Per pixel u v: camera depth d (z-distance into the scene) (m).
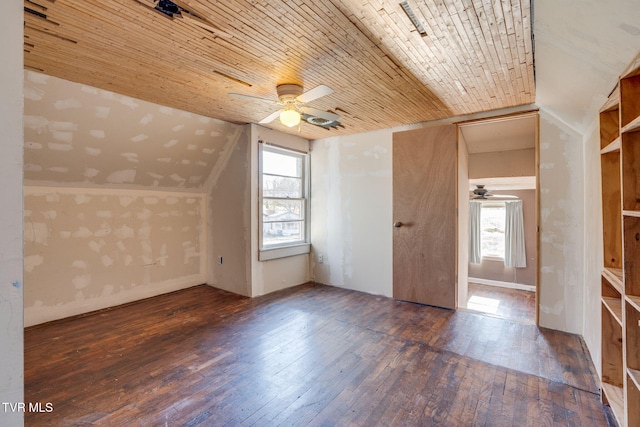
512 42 1.90
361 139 4.30
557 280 2.98
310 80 2.53
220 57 2.14
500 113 3.29
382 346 2.63
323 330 2.96
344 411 1.81
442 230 3.61
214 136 3.92
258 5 1.57
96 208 3.54
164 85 2.65
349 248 4.42
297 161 4.74
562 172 2.96
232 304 3.73
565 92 2.30
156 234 4.09
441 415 1.78
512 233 6.70
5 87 0.65
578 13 1.33
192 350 2.55
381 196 4.13
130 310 3.52
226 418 1.74
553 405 1.86
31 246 3.09
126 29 1.79
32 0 1.51
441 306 3.62
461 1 1.53
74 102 2.71
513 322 3.17
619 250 1.92
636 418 1.43
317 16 1.67
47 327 3.03
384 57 2.12
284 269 4.45
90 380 2.11
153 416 1.75
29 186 3.08
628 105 1.46
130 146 3.37
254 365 2.32
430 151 3.66
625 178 1.46
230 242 4.27
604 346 1.90
